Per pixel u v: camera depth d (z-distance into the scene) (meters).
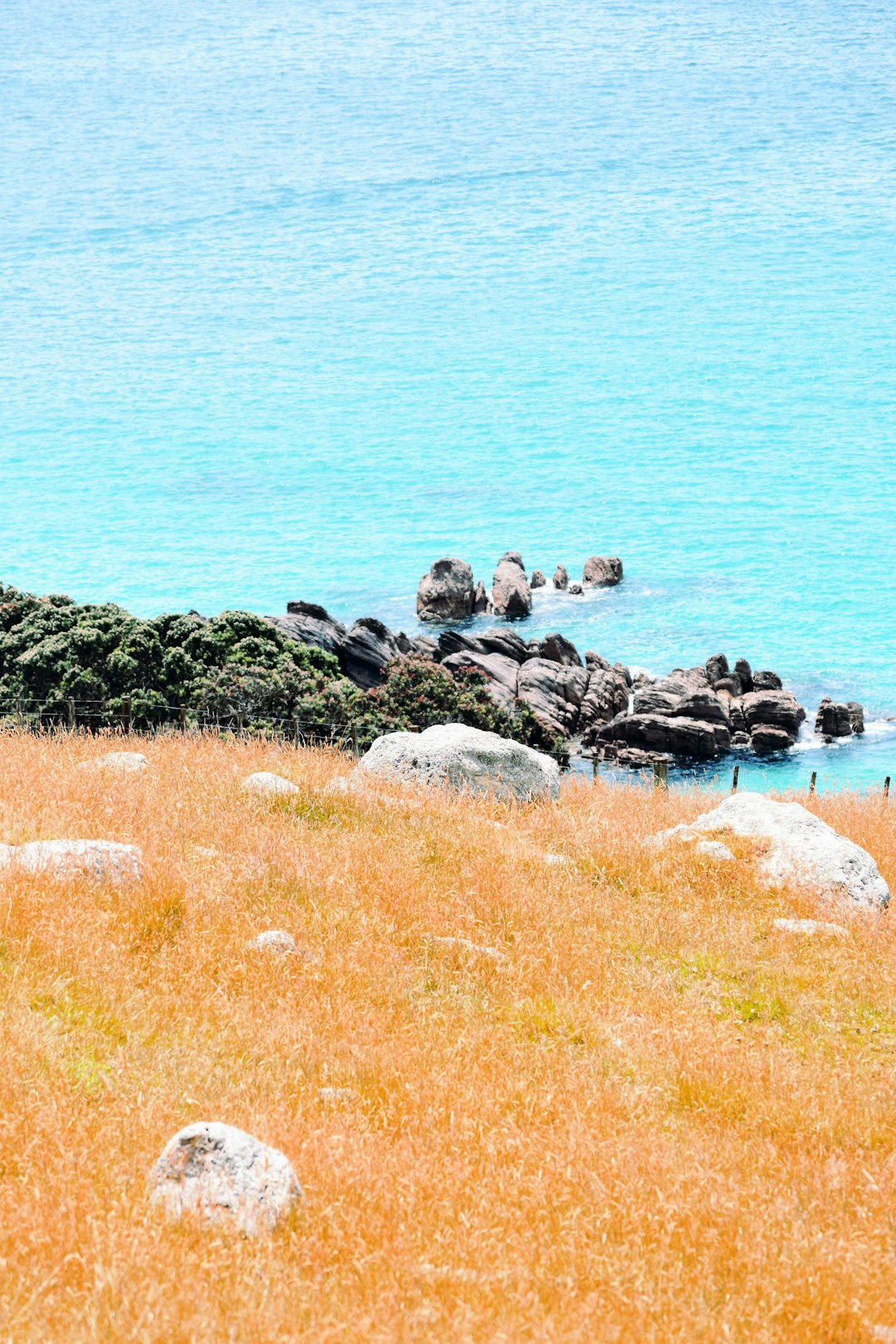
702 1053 16.25
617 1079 15.45
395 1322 9.63
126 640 51.38
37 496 173.75
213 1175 11.37
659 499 162.12
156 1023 14.95
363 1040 15.57
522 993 17.98
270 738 45.56
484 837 24.56
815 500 157.75
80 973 15.69
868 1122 14.76
